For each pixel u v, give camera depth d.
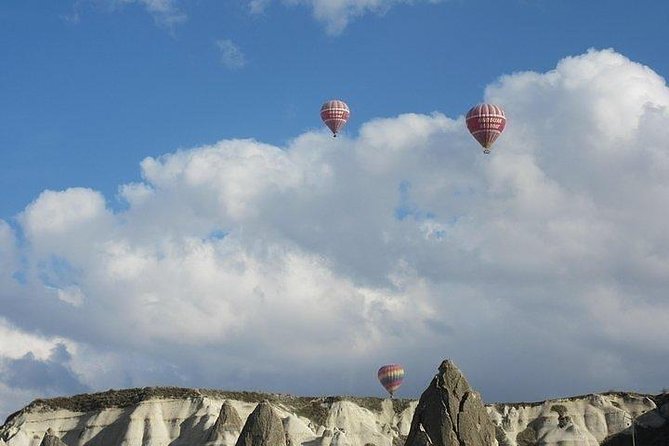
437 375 137.75
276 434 142.12
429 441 131.50
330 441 191.00
